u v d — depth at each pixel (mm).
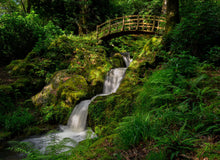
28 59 8734
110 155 2312
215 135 2146
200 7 4871
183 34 5230
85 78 7695
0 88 6457
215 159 1738
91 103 5125
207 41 4969
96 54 8922
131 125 2818
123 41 14258
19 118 5379
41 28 10852
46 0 16219
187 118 2602
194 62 4410
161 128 2648
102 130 4148
